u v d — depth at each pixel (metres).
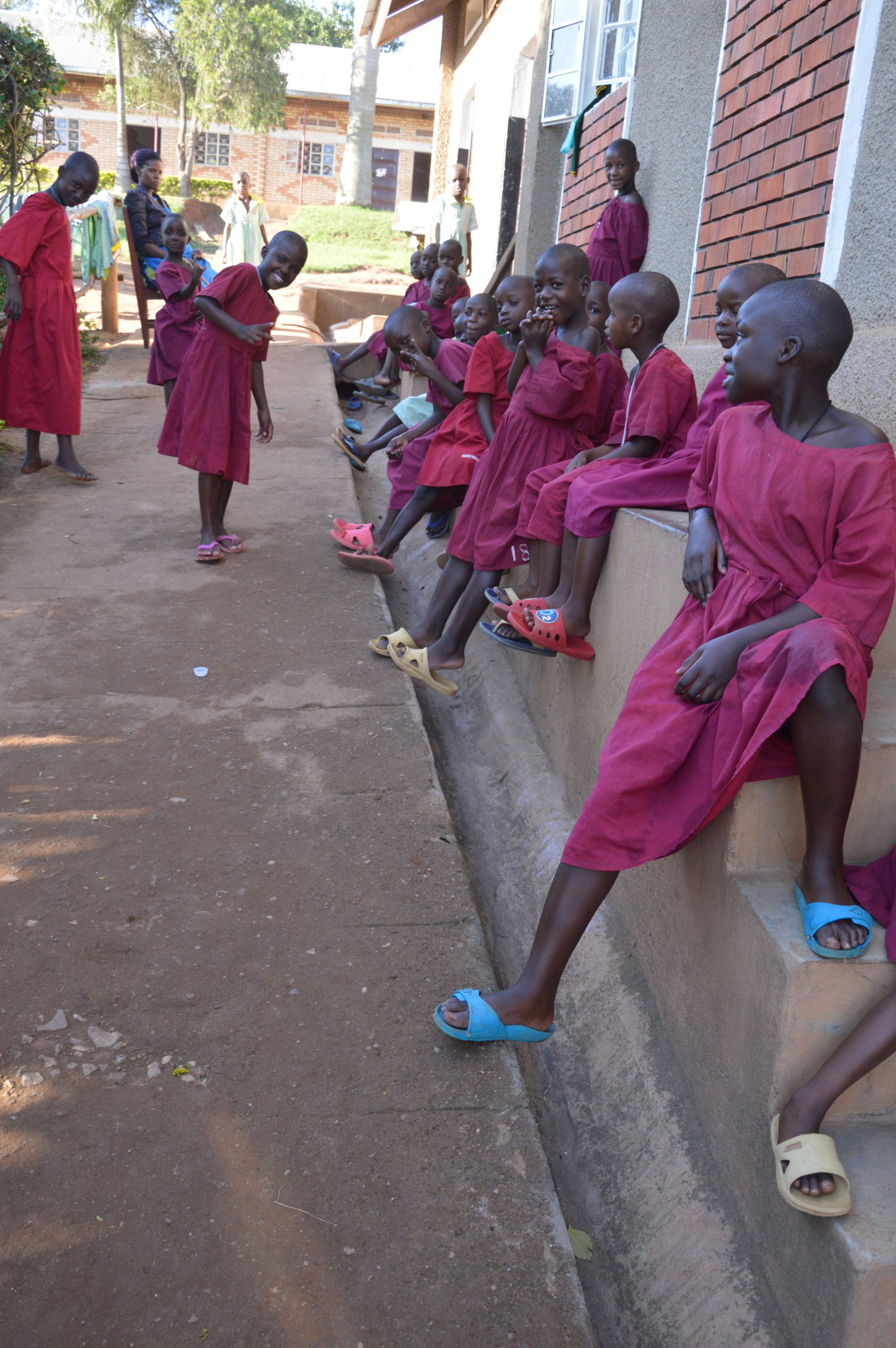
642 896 2.56
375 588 4.88
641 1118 2.26
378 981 2.54
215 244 19.52
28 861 2.89
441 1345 1.77
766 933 1.82
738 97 4.29
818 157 3.60
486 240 12.47
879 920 1.81
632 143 5.71
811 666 1.77
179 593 4.72
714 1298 1.86
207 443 4.91
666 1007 2.36
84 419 7.61
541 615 3.05
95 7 26.45
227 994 2.47
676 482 2.91
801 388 1.98
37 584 4.75
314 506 6.00
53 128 7.86
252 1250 1.90
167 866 2.90
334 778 3.37
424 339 4.96
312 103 32.31
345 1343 1.76
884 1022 1.72
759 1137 1.85
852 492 1.92
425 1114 2.20
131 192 9.73
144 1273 1.85
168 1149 2.08
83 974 2.50
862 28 3.27
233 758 3.44
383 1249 1.92
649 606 2.63
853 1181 1.69
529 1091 2.47
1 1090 2.19
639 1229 2.07
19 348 5.95
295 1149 2.10
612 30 6.38
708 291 4.61
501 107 11.80
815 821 1.84
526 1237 1.96
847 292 3.35
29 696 3.78
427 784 3.36
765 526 2.02
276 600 4.70
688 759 2.06
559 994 2.71
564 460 3.70
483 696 4.18
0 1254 1.87
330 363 9.45
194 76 28.80
